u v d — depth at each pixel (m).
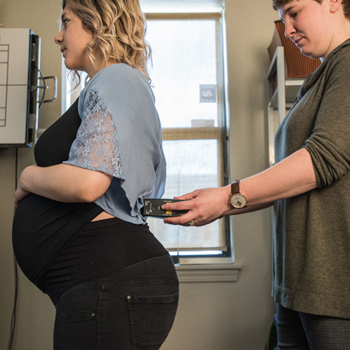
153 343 0.75
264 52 2.20
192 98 2.29
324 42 0.87
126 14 0.94
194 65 2.32
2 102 1.91
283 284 0.82
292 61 1.79
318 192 0.77
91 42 0.89
